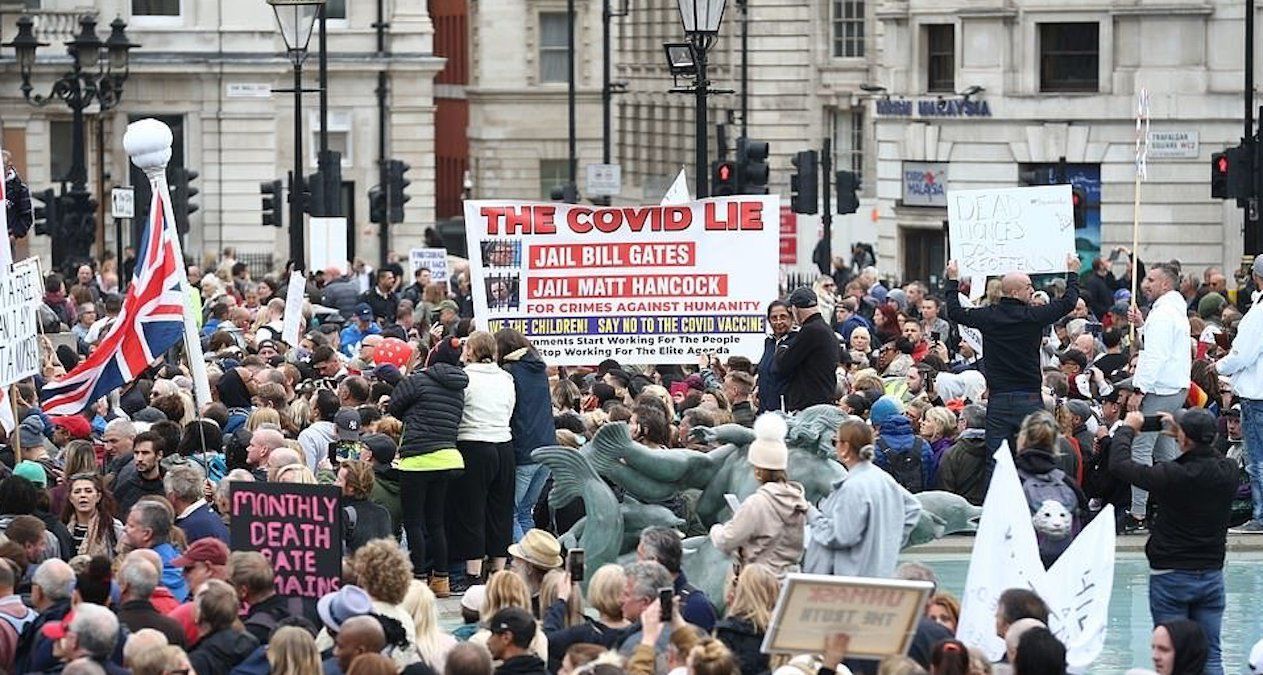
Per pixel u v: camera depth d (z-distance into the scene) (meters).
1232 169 57.53
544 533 24.00
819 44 107.88
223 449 30.09
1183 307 33.44
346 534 26.20
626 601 21.48
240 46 99.81
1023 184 73.88
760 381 31.22
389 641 20.83
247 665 20.47
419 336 47.38
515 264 33.47
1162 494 24.56
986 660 19.98
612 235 33.47
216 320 46.25
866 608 18.84
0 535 23.78
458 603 29.14
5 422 28.41
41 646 20.94
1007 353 30.92
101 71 70.00
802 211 66.56
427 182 106.62
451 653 19.17
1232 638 28.25
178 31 99.12
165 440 28.03
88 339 42.53
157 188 30.77
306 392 33.66
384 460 29.12
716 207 33.41
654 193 127.62
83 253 65.81
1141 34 77.00
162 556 23.56
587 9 137.50
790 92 108.94
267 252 100.38
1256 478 33.41
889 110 83.75
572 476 27.19
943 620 22.23
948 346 45.12
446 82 138.62
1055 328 45.09
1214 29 75.94
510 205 33.38
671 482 27.22
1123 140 77.69
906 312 49.38
